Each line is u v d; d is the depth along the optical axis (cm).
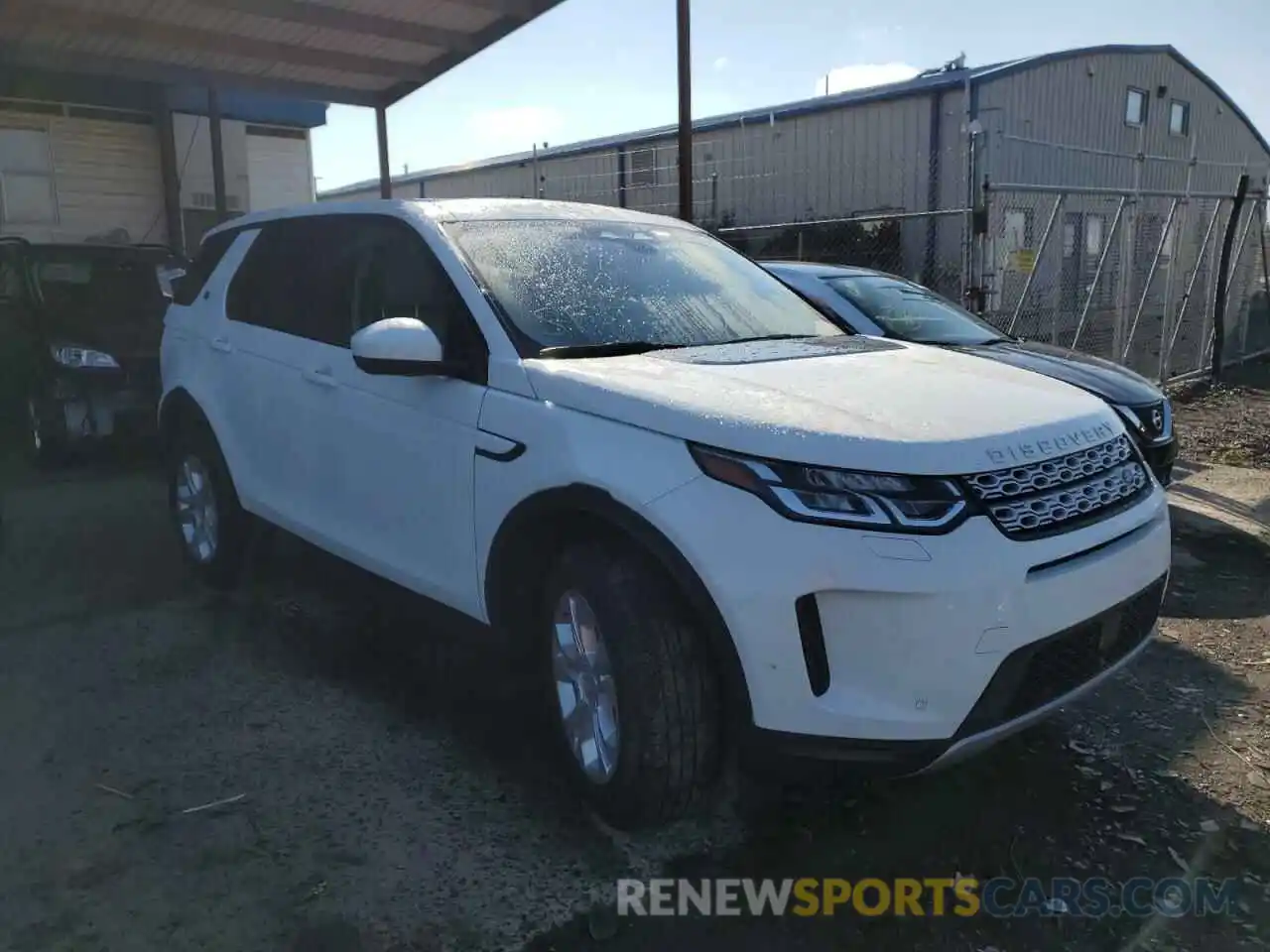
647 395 300
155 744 366
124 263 937
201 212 1489
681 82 886
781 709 269
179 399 521
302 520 440
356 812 325
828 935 276
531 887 291
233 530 494
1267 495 738
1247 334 1573
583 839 313
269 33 907
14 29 880
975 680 266
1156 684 430
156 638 464
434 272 380
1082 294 1572
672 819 305
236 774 346
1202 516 686
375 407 388
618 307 383
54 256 895
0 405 841
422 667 436
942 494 270
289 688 413
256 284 490
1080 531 288
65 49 940
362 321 412
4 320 823
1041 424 302
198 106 1421
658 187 2317
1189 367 1430
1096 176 2192
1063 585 278
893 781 351
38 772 346
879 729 264
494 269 376
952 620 262
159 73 995
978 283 952
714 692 290
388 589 399
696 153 2231
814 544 264
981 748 279
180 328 537
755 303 427
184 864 296
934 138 1878
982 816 332
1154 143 2375
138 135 1433
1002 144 1892
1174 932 279
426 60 995
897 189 1938
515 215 418
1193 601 533
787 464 271
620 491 290
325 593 523
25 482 779
